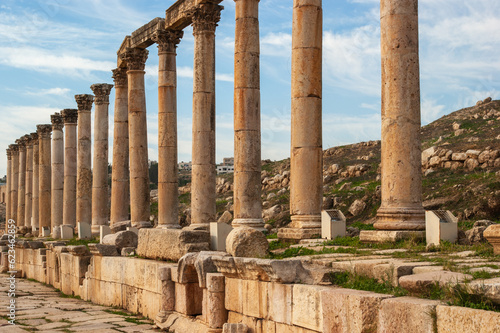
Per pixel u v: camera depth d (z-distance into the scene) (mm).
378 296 9898
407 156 17406
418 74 17703
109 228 34156
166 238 19609
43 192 54625
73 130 49594
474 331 8180
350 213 37531
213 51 29109
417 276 10492
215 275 14289
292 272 12156
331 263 13523
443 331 8617
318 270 12750
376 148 57062
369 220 35281
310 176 21172
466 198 32500
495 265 11586
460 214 30328
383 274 11977
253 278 12867
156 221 52250
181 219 48812
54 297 27062
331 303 10602
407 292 10445
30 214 61500
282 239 21625
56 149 52938
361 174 47438
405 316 9219
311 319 11172
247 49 25172
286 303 11891
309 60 21281
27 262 37688
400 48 17531
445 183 36750
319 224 21047
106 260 23266
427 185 37625
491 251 14000
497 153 38688
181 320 16172
